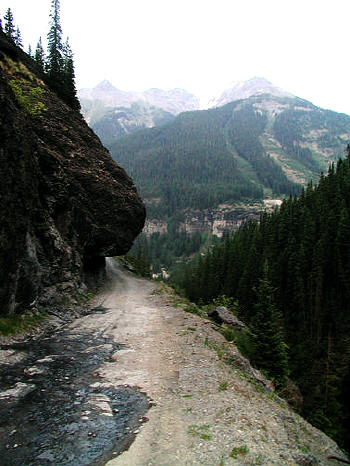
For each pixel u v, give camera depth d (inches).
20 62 1216.8
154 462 198.7
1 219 470.6
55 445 213.9
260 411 296.0
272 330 854.5
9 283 492.7
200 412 269.7
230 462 201.0
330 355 1392.7
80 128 1264.8
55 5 1631.4
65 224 900.6
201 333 557.3
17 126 550.0
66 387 315.3
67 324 605.6
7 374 332.2
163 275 6067.9
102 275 1523.1
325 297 1841.8
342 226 1904.5
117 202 1301.7
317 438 309.9
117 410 271.7
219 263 2935.5
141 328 605.6
